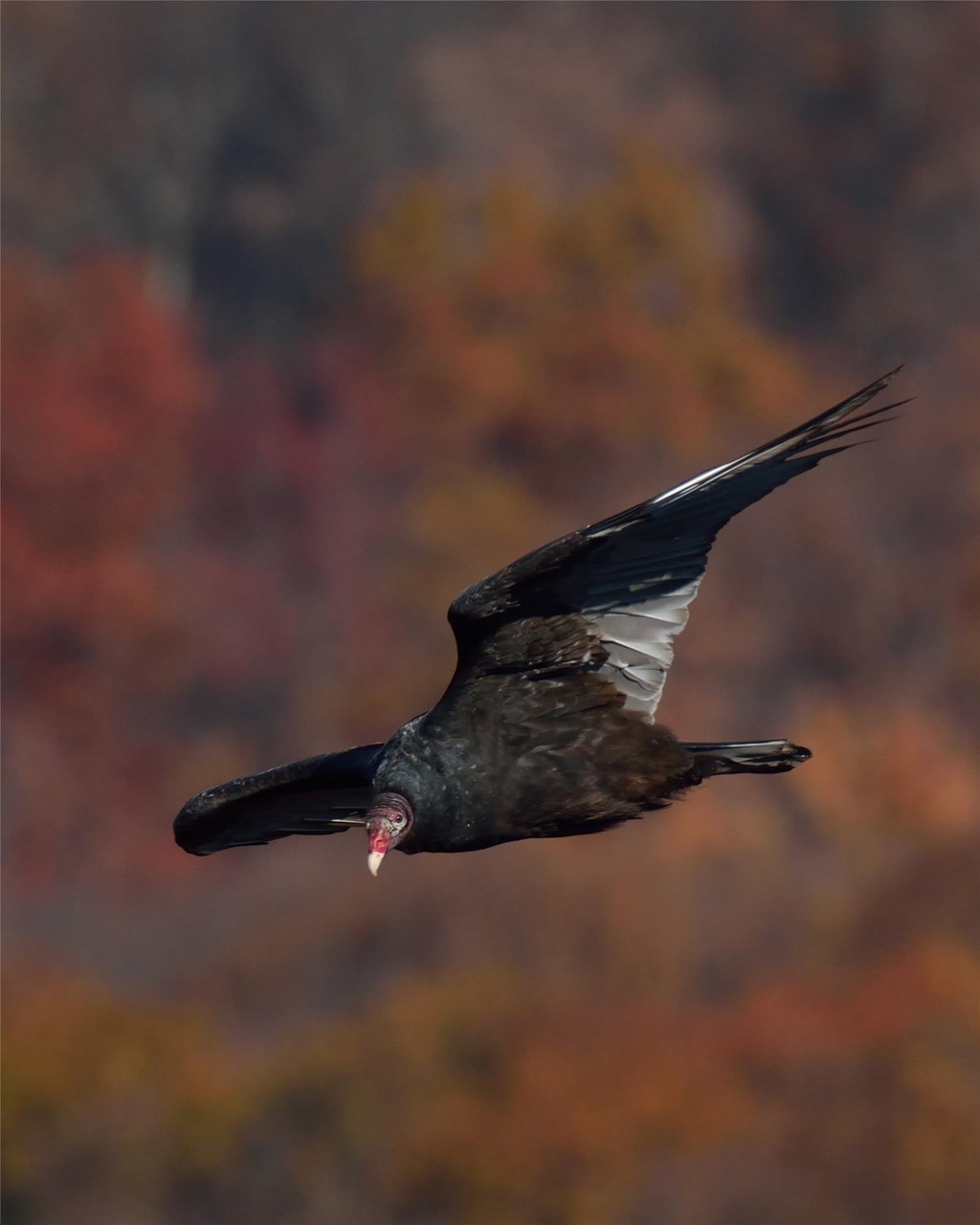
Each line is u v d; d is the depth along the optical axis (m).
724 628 46.97
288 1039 29.47
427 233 64.88
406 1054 25.81
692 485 9.72
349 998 30.84
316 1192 24.84
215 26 70.69
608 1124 23.77
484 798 9.84
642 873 31.23
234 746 51.62
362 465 57.22
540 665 9.85
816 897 32.16
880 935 29.73
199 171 69.38
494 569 52.34
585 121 71.38
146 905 40.53
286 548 55.81
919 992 25.05
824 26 72.94
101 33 69.50
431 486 55.97
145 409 57.97
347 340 63.25
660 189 64.94
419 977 29.64
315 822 11.41
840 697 47.41
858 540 49.47
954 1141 22.56
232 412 60.06
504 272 61.34
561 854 31.42
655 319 63.25
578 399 57.78
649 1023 26.36
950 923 29.27
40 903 42.47
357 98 71.19
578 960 29.20
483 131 70.12
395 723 49.31
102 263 62.25
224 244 68.94
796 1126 23.19
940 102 69.81
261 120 70.38
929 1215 22.22
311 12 71.88
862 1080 23.48
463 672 9.84
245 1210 25.23
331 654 52.34
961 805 44.19
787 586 48.69
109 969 36.97
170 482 57.22
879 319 65.31
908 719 46.31
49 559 53.69
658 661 9.91
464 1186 23.88
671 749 9.95
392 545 53.94
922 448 51.75
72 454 55.53
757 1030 24.86
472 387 57.88
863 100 71.38
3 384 56.31
